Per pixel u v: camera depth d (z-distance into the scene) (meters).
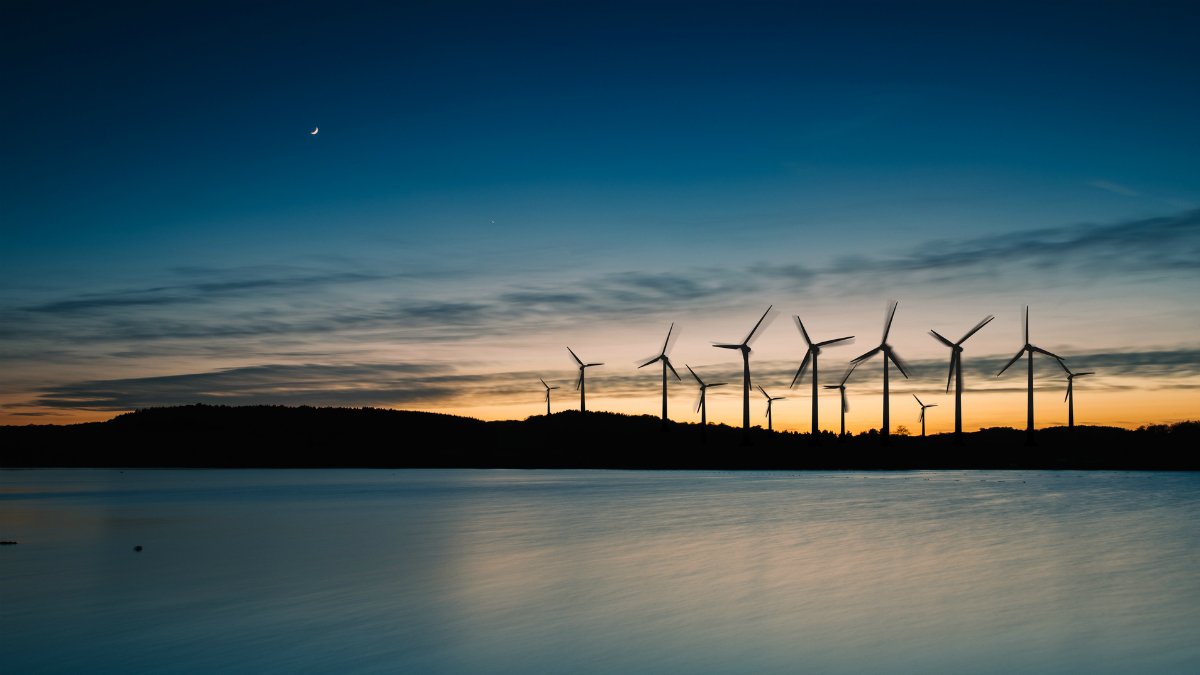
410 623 17.77
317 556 27.72
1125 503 50.47
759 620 17.77
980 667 14.30
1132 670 14.05
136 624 17.94
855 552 28.14
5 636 17.05
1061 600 19.66
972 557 26.83
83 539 33.03
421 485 76.31
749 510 45.72
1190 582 21.98
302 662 15.01
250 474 108.56
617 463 134.75
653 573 23.86
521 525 37.78
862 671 14.13
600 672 14.25
